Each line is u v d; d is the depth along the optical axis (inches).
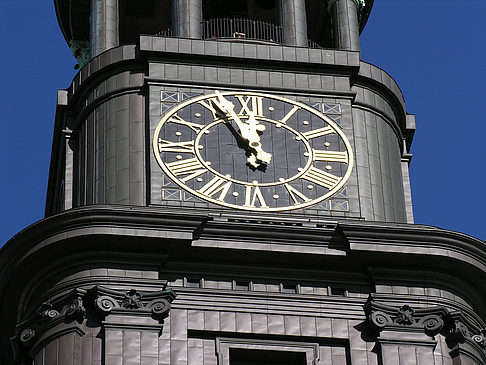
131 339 2561.5
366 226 2652.6
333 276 2657.5
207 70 2847.0
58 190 2913.4
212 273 2640.3
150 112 2800.2
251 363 2598.4
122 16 3166.8
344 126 2832.2
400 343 2596.0
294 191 2746.1
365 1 3169.3
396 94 2903.5
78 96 2876.5
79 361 2549.2
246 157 2770.7
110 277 2613.2
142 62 2851.9
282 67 2864.2
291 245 2647.6
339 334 2605.8
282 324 2605.8
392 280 2655.0
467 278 2677.2
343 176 2775.6
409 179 2886.3
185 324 2588.6
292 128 2812.5
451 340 2618.1
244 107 2822.3
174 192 2723.9
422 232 2657.5
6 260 2640.3
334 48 3006.9
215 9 3169.3
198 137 2783.0
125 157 2770.7
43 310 2596.0
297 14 2984.7
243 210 2716.5
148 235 2623.0
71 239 2618.1
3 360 2719.0
